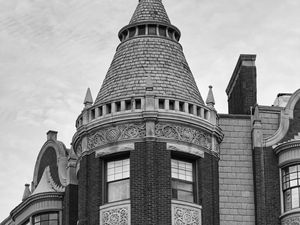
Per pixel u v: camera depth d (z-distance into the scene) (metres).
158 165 48.78
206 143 50.75
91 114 51.06
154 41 53.31
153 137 49.09
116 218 48.22
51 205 54.88
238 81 58.62
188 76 52.66
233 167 52.81
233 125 53.94
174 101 50.06
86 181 50.03
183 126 49.97
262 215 50.91
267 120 53.75
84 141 50.78
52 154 57.88
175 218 48.12
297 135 52.75
